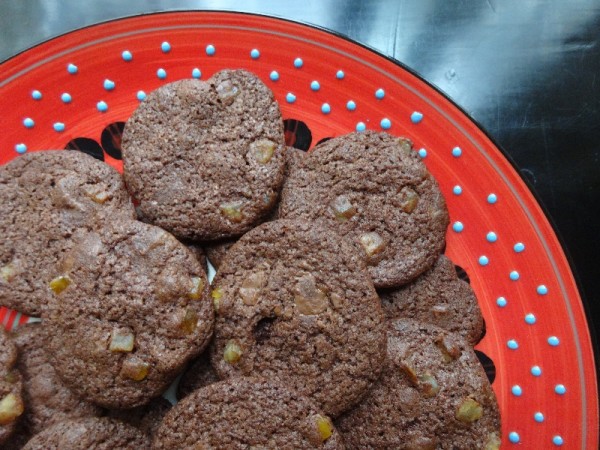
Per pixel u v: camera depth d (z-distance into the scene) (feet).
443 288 0.64
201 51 0.68
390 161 0.61
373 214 0.61
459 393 0.57
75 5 0.79
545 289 0.67
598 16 0.83
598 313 0.79
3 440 0.55
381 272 0.61
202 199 0.60
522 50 0.82
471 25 0.82
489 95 0.82
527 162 0.82
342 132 0.69
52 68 0.67
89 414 0.59
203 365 0.61
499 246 0.68
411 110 0.69
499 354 0.67
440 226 0.63
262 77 0.69
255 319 0.56
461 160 0.69
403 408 0.57
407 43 0.82
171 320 0.54
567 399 0.66
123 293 0.54
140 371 0.54
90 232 0.59
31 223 0.61
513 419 0.66
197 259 0.62
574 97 0.82
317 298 0.55
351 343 0.55
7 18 0.78
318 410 0.53
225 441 0.52
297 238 0.56
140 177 0.61
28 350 0.60
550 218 0.67
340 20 0.81
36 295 0.61
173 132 0.61
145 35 0.68
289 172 0.64
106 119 0.68
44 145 0.67
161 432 0.54
